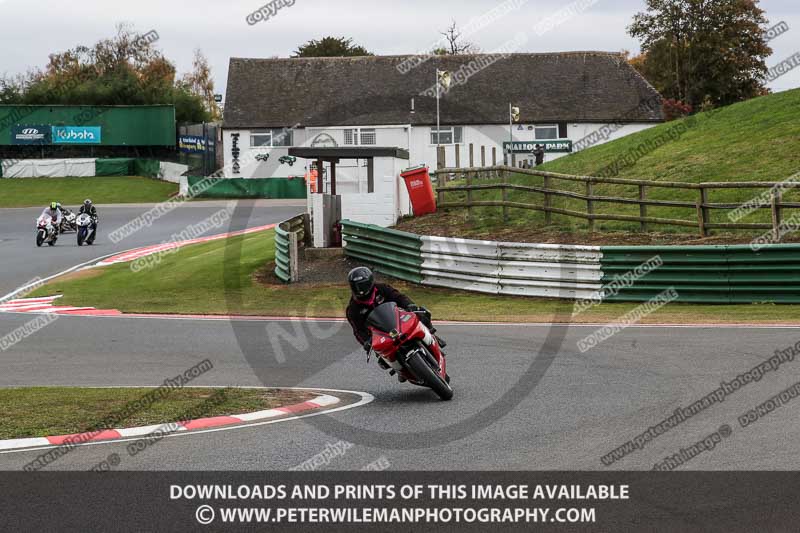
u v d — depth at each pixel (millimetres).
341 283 61375
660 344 34938
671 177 75688
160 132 177750
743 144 78500
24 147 179625
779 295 48625
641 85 151750
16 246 95875
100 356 37469
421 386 28516
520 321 44969
